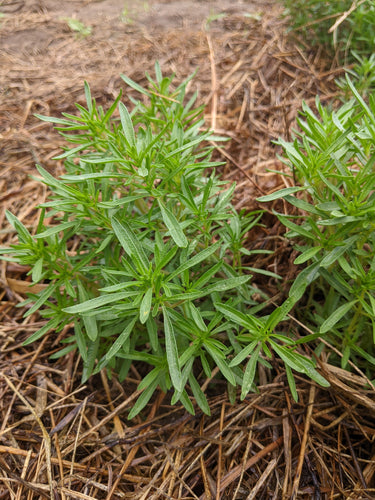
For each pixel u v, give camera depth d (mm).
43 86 482
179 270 202
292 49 484
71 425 250
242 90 450
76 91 468
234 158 388
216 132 408
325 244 217
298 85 448
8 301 324
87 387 276
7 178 389
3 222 357
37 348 295
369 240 227
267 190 350
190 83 463
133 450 242
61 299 244
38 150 412
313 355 246
